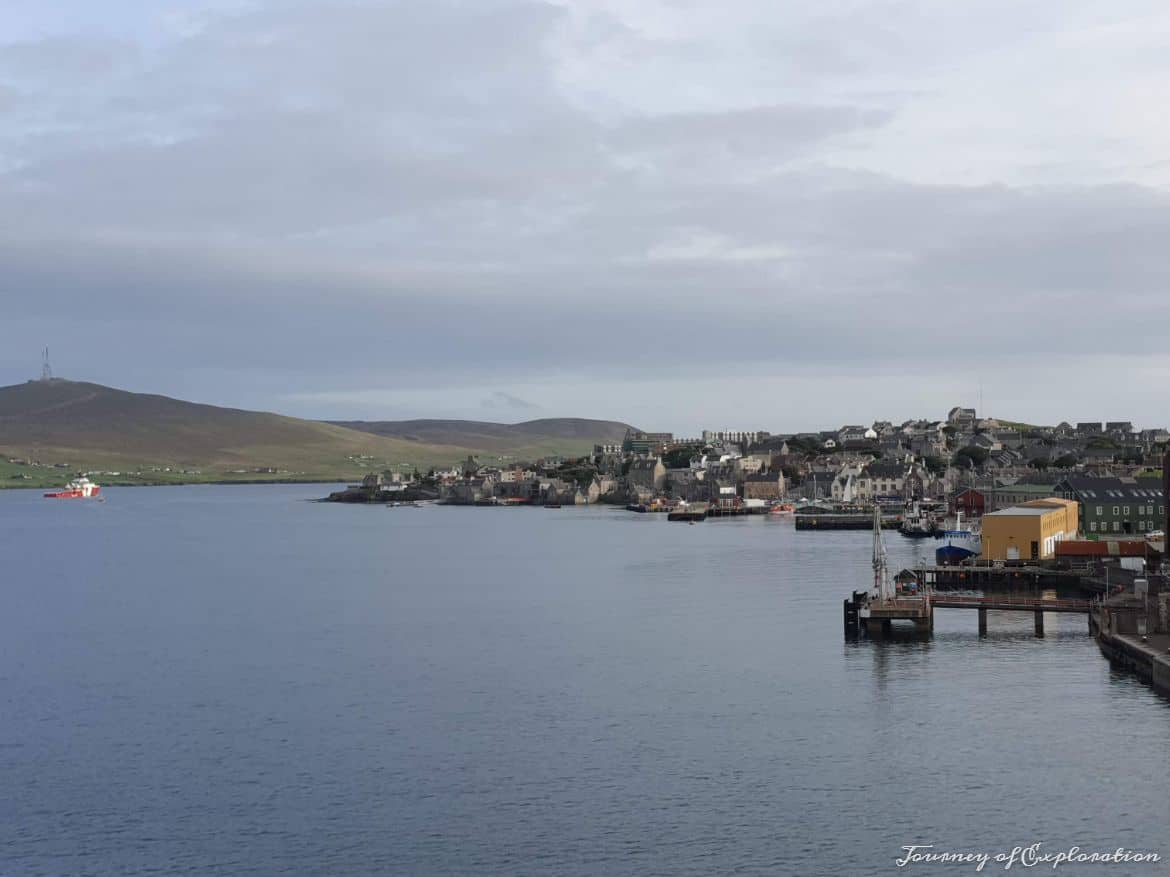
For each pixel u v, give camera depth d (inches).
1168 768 3388.3
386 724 4040.4
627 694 4397.1
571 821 3115.2
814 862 2847.0
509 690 4510.3
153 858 2938.0
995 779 3339.1
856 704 4158.5
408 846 2979.8
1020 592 7062.0
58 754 3757.4
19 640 5959.6
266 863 2898.6
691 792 3299.7
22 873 2866.6
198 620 6628.9
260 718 4160.9
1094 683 4379.9
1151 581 6127.0
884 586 5890.8
